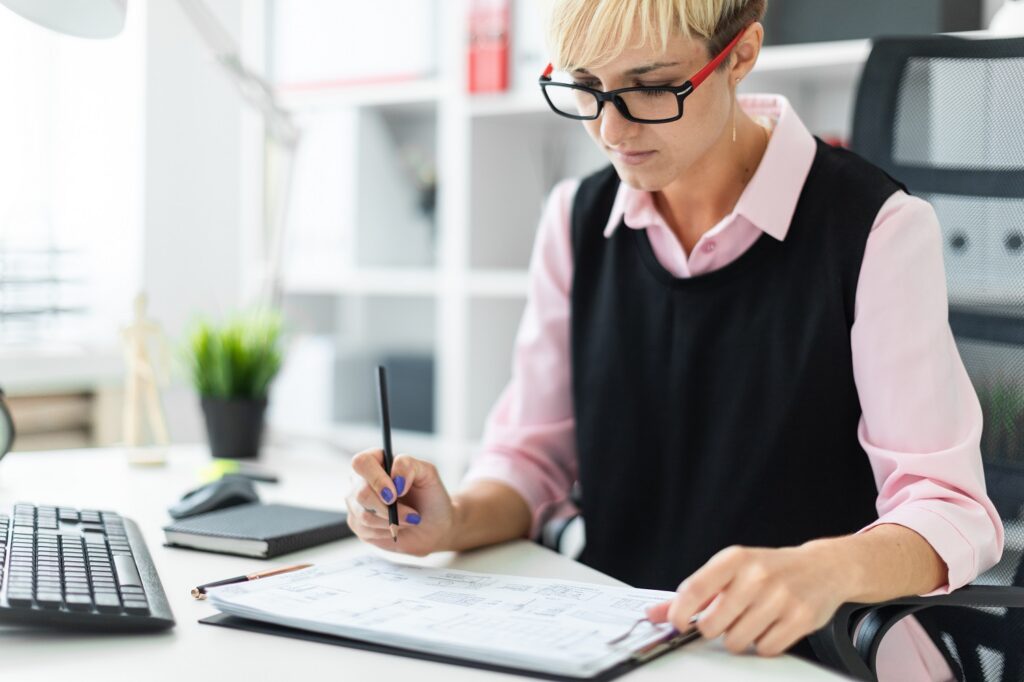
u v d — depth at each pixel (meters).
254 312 1.75
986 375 1.23
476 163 2.33
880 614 0.90
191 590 0.93
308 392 2.63
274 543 1.05
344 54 2.47
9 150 2.35
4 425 1.44
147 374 1.57
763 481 1.17
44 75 2.38
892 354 1.08
